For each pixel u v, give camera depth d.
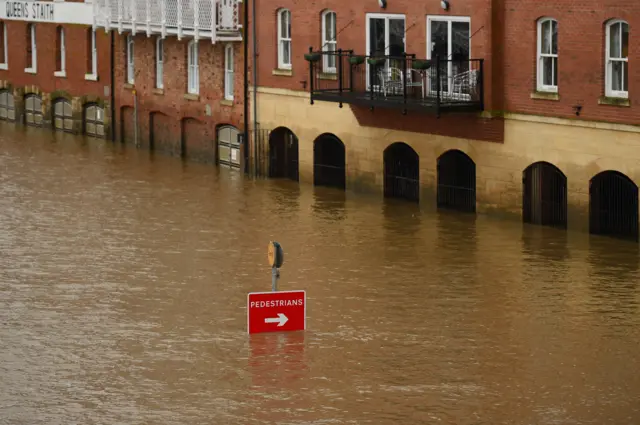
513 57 43.25
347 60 49.69
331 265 38.94
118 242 42.25
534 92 42.66
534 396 27.92
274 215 46.50
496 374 29.31
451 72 45.59
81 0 66.31
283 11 53.28
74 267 38.97
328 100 48.84
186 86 59.66
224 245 41.81
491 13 43.41
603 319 33.12
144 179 54.19
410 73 47.28
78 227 44.50
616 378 28.92
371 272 38.06
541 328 32.50
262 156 55.03
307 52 51.72
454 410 27.20
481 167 45.00
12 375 29.38
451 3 45.00
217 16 55.00
